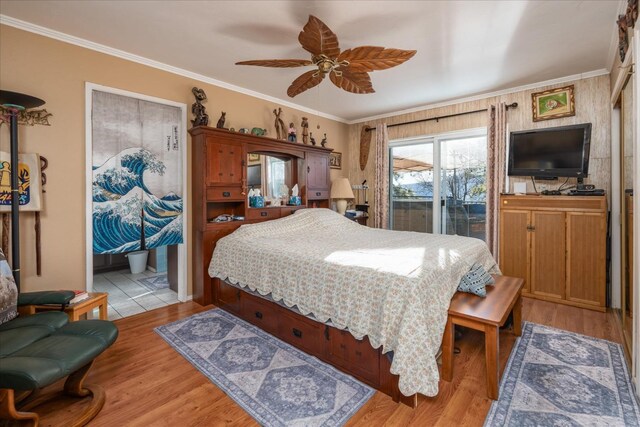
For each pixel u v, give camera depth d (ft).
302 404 5.66
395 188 16.78
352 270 6.48
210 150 10.62
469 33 8.32
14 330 5.57
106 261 15.65
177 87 10.71
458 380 6.37
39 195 7.93
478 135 13.84
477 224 14.10
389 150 16.76
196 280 10.99
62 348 5.04
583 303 10.33
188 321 9.36
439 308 5.98
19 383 4.25
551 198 10.84
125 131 9.55
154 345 7.91
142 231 9.97
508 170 12.38
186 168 10.97
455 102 14.12
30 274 7.97
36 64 7.97
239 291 9.53
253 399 5.82
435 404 5.64
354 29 8.10
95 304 7.55
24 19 7.60
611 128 10.48
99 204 9.07
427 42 8.79
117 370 6.81
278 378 6.46
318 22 5.90
